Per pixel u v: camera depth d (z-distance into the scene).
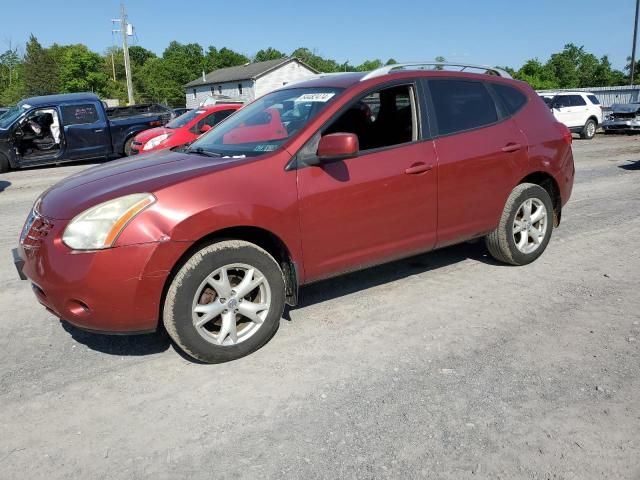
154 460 2.61
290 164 3.59
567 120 20.58
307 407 2.99
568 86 87.31
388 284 4.79
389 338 3.77
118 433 2.82
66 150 15.16
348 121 3.87
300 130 3.71
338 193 3.73
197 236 3.20
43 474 2.53
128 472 2.53
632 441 2.64
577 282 4.72
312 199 3.62
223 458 2.61
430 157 4.20
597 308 4.17
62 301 3.15
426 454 2.59
